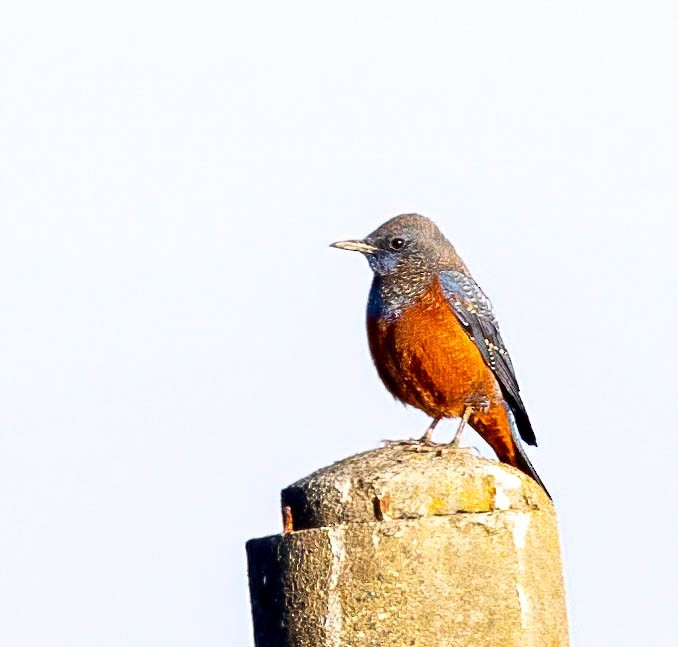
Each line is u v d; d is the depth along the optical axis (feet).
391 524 33.47
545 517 35.37
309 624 33.81
